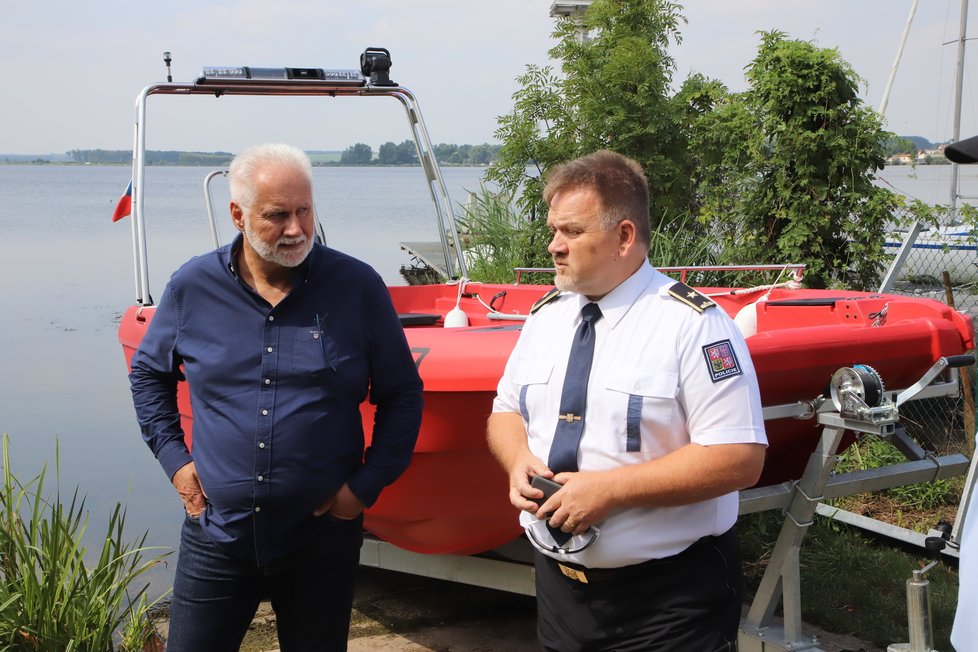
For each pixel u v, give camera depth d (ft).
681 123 24.18
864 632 10.74
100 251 68.64
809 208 19.26
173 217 100.68
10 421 22.17
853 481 9.25
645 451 6.27
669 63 24.84
